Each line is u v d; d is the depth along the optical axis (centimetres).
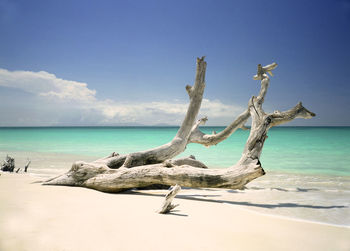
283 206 493
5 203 381
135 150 1986
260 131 617
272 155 1702
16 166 1123
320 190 674
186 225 325
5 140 3431
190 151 2052
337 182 823
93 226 295
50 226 286
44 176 774
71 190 518
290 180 873
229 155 1750
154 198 509
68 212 349
